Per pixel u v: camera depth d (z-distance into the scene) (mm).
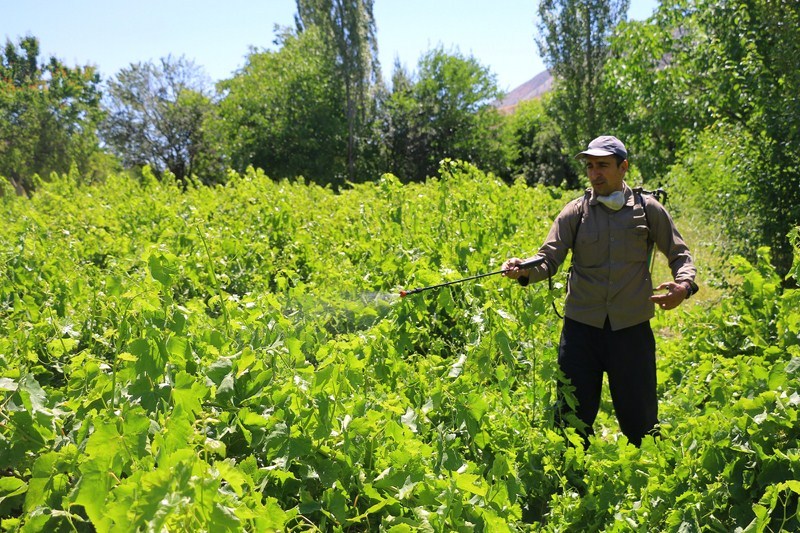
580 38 25344
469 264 5715
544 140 43219
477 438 3332
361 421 2871
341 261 6543
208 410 2838
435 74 44375
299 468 2738
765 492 2871
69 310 4539
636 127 14727
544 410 3984
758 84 10031
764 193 9461
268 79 42000
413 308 4152
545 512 3502
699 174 11133
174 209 8328
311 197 10141
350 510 2705
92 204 9477
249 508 2211
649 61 14125
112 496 2043
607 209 4043
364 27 41531
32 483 2258
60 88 36750
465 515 2748
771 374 3252
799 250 4875
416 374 3770
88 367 2883
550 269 4121
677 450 3256
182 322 2744
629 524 3090
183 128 41438
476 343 3762
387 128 43719
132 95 40875
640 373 4027
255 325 3631
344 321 4734
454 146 43719
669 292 3871
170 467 1937
